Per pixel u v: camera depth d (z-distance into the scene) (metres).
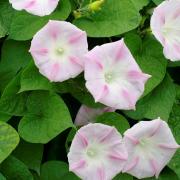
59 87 0.57
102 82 0.55
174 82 0.67
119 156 0.55
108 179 0.56
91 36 0.58
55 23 0.55
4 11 0.60
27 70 0.56
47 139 0.55
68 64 0.55
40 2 0.56
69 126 0.55
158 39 0.58
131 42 0.61
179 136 0.63
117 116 0.58
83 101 0.58
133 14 0.59
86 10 0.59
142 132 0.56
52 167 0.57
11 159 0.55
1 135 0.53
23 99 0.58
